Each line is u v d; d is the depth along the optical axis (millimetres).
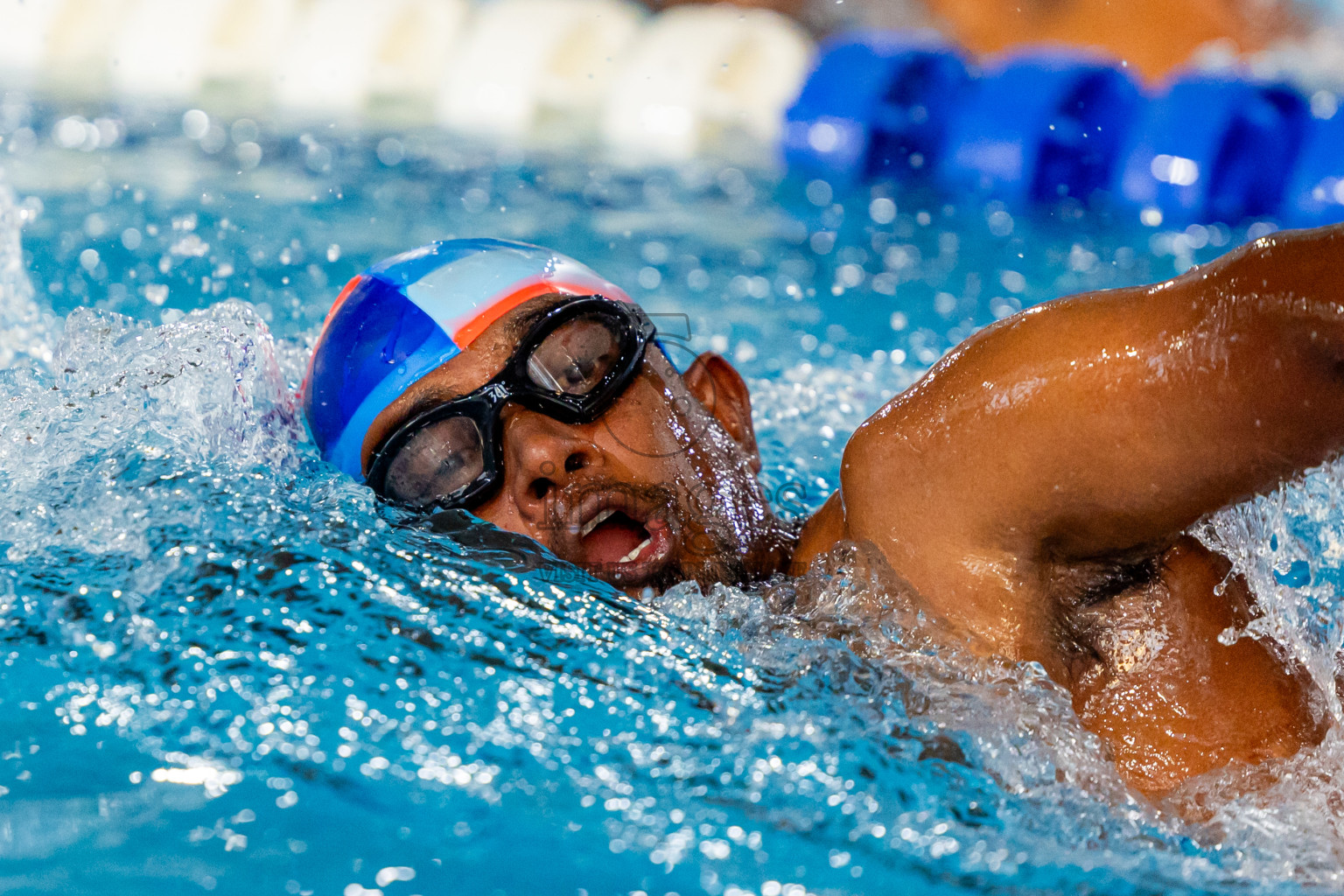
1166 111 15500
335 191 14625
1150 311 4086
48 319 9242
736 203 15594
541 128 18703
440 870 3750
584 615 4859
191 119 17375
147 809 3965
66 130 16219
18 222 9805
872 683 4504
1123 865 3947
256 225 13008
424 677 4508
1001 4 21484
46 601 4777
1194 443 3953
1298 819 4141
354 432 5504
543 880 3732
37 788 4020
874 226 14773
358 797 4031
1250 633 4672
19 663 4559
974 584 4477
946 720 4348
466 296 5477
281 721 4309
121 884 3645
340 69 19438
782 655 4691
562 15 20281
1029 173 15688
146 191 13875
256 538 5047
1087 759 4262
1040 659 4516
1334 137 14641
